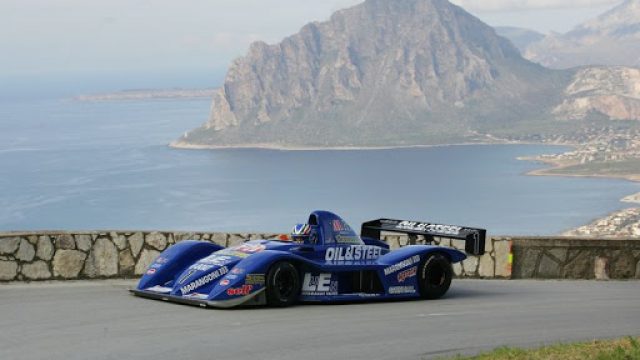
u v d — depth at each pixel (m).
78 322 10.52
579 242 17.38
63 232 14.99
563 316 12.12
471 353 9.28
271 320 11.00
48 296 12.75
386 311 12.23
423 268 13.80
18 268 14.59
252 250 12.78
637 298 14.33
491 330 10.80
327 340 9.77
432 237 14.93
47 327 10.16
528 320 11.70
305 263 12.55
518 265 17.12
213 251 13.41
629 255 17.55
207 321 10.76
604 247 17.47
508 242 17.03
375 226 15.35
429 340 9.99
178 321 10.70
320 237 13.20
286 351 9.06
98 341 9.32
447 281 14.07
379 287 13.48
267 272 12.11
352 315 11.73
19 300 12.30
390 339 9.98
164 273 12.95
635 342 9.14
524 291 15.08
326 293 12.92
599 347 9.23
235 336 9.80
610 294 14.83
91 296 12.78
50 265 14.84
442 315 11.98
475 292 14.86
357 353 9.09
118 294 13.02
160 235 15.68
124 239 15.42
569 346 9.33
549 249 17.25
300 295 12.64
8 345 9.05
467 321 11.48
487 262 17.05
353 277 13.30
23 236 14.66
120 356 8.56
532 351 9.02
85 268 15.09
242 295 11.80
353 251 13.36
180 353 8.78
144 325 10.38
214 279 12.16
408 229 14.73
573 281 16.94
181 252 13.20
